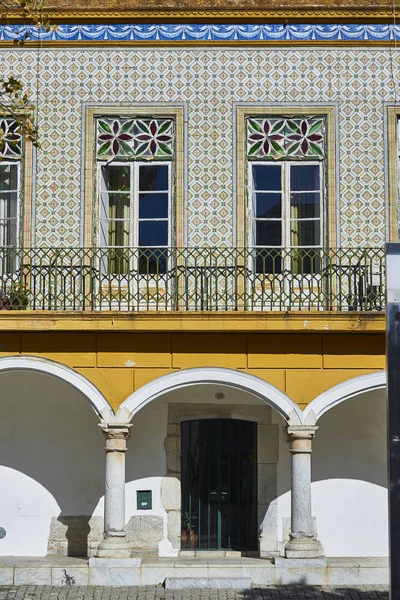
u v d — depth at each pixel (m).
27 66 15.00
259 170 14.86
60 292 13.81
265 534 14.95
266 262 14.62
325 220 14.67
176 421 15.16
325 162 14.77
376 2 14.91
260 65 14.91
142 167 14.87
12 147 14.92
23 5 13.27
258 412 15.14
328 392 13.66
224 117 14.83
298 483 13.55
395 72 14.88
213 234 14.64
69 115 14.90
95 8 14.91
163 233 14.77
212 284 14.52
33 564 13.55
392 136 14.78
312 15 14.88
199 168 14.77
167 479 15.06
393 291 9.34
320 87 14.87
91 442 15.20
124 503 13.63
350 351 13.73
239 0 14.91
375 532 15.04
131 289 14.58
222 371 13.70
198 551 15.05
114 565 13.30
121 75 14.95
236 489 15.20
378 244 14.61
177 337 13.74
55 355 13.73
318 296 13.67
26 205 14.74
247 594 12.80
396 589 8.96
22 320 13.57
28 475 15.16
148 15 14.89
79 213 14.73
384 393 15.18
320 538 15.04
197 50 14.95
